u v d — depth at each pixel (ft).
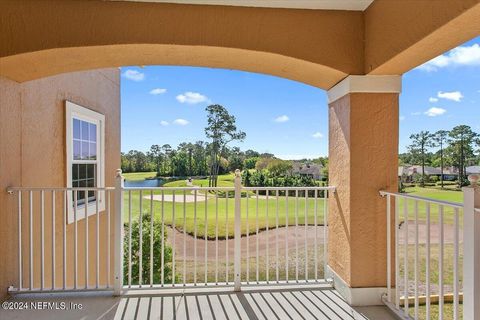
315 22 9.75
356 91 9.76
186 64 11.08
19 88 11.12
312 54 9.74
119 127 21.61
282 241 27.12
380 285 9.78
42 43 9.02
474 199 6.04
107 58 10.23
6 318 8.77
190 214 29.91
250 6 9.57
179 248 26.22
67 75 14.82
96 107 17.94
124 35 9.20
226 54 9.98
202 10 9.45
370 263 9.78
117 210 10.08
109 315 8.93
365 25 9.79
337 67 9.78
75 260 10.36
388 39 8.46
